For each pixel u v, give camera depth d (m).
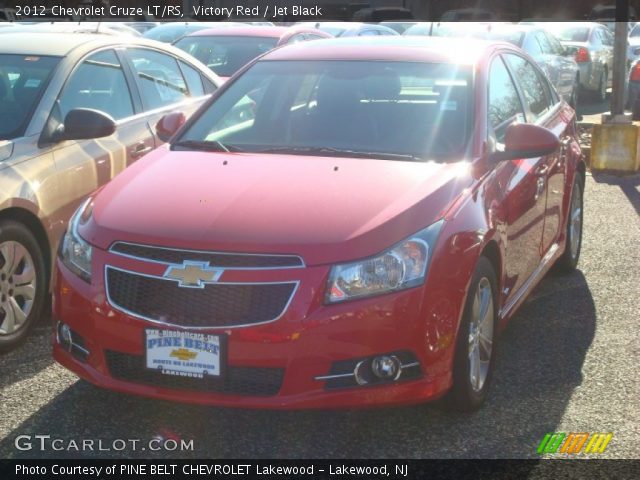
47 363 4.59
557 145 4.40
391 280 3.58
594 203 8.38
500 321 4.40
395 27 18.48
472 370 4.01
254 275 3.54
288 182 4.04
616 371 4.59
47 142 5.10
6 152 4.85
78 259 3.87
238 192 3.95
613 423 4.00
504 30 13.22
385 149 4.47
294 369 3.51
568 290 5.91
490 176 4.38
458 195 4.03
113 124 5.12
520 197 4.67
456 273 3.76
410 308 3.59
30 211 4.83
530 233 4.94
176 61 6.73
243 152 4.55
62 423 3.96
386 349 3.56
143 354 3.63
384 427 3.95
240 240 3.60
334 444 3.81
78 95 5.54
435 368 3.69
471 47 5.14
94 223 3.90
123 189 4.14
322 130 4.66
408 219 3.74
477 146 4.43
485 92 4.73
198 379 3.61
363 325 3.53
